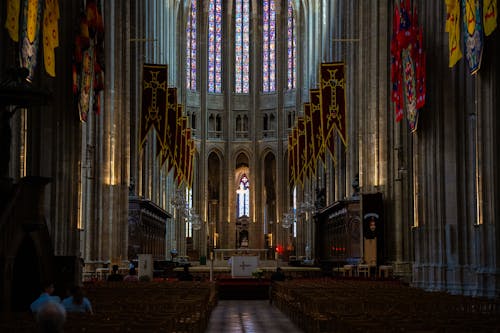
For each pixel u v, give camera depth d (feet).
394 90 124.06
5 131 65.77
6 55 81.05
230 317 99.50
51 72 90.38
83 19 106.22
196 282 120.16
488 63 89.10
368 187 157.69
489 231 88.84
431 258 113.70
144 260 130.00
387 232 146.92
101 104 147.95
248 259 159.74
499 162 88.48
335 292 80.59
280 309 113.09
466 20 87.25
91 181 143.54
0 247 58.95
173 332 46.73
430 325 38.45
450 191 111.45
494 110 88.53
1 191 63.52
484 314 44.52
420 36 111.34
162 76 155.84
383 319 43.24
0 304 59.31
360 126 161.58
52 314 23.35
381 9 151.43
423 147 116.67
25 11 78.13
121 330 35.88
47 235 68.28
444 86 113.50
